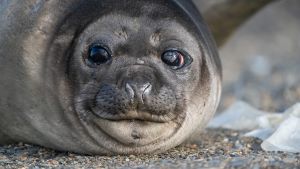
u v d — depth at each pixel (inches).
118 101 506.6
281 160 478.3
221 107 851.4
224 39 829.2
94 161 527.8
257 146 586.9
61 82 536.1
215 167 471.8
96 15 542.0
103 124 522.0
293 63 999.0
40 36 547.8
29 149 575.5
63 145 557.9
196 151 563.2
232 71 972.6
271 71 971.9
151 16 544.7
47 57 542.6
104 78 522.0
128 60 527.8
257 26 1095.6
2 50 557.6
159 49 537.6
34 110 551.5
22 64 546.9
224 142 605.9
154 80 517.7
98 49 530.6
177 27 550.3
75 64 534.3
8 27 562.3
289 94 872.3
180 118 538.6
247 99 866.8
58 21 549.6
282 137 573.9
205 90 567.8
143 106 507.2
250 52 1025.5
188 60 547.8
